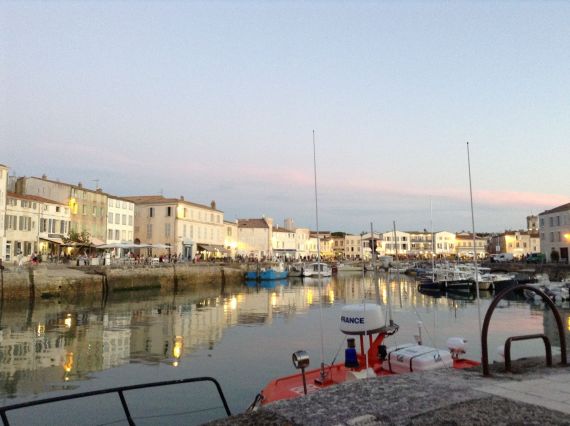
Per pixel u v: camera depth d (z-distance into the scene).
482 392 5.30
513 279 57.56
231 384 16.77
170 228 83.06
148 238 83.62
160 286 60.97
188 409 14.25
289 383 11.07
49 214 60.12
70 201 64.50
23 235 55.66
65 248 62.16
